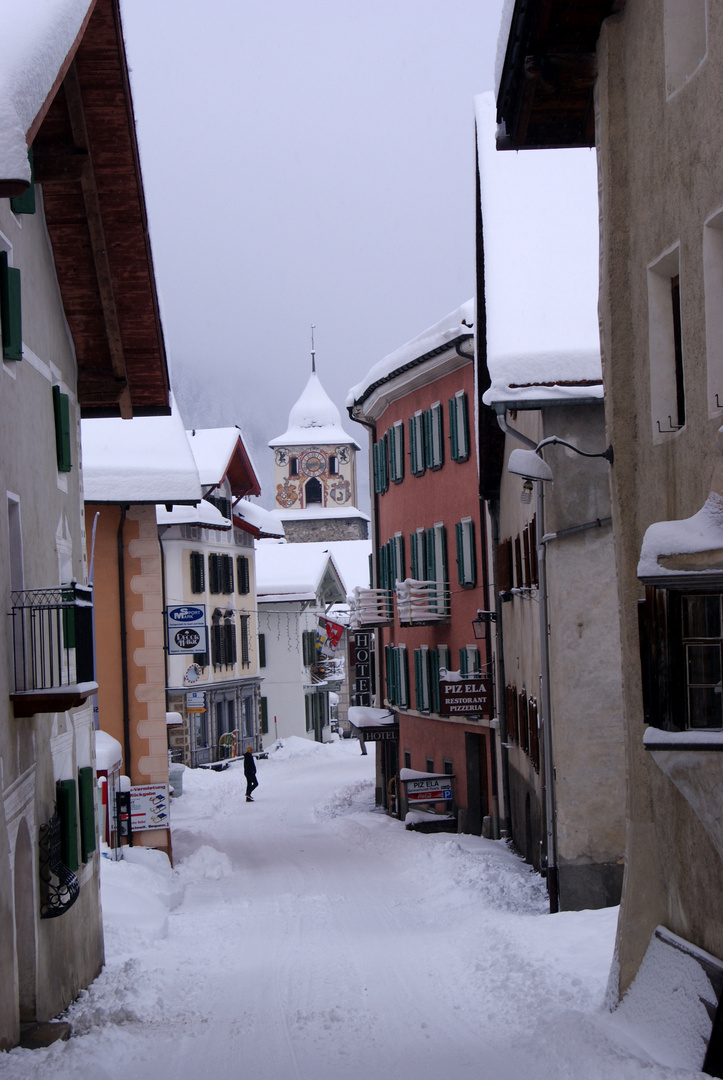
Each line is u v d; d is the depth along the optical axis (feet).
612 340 35.58
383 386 114.11
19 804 36.35
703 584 27.53
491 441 83.71
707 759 27.76
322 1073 30.48
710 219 28.25
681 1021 29.68
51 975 40.16
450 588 102.17
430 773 103.71
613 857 56.85
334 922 60.59
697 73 28.91
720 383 28.45
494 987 39.11
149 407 60.75
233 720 185.47
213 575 176.04
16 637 37.50
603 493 57.16
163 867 84.69
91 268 51.03
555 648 57.72
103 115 47.32
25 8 31.30
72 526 51.13
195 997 42.22
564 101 38.68
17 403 39.34
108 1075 30.68
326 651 237.04
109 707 92.02
